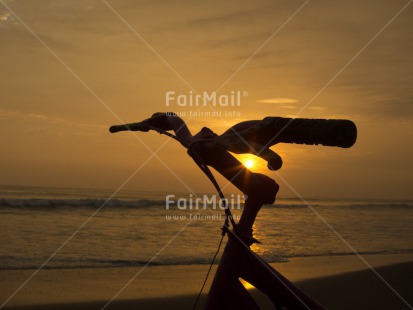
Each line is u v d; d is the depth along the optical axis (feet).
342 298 25.07
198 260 38.42
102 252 41.81
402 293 26.53
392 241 56.85
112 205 91.97
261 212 102.22
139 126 6.27
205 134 5.69
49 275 30.89
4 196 135.23
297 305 5.49
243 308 5.74
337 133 4.43
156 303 23.72
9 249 42.42
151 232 57.00
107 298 24.62
